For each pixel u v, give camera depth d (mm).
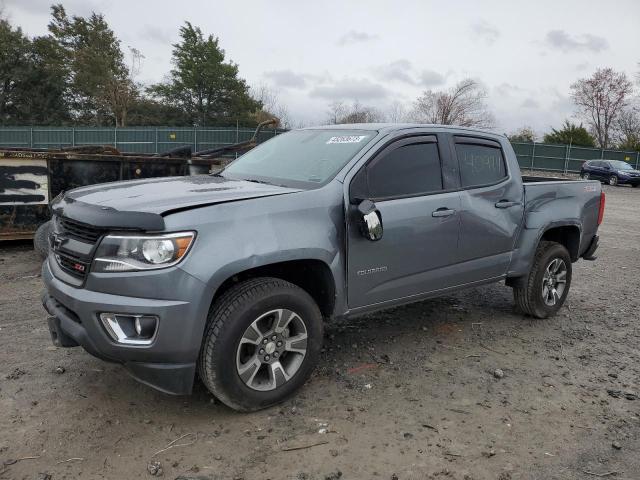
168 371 3029
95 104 52969
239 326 3168
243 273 3424
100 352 3010
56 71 51281
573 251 5730
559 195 5398
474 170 4656
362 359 4305
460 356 4457
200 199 3199
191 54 49406
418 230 4066
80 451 2965
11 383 3680
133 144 37062
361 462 2961
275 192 3461
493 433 3307
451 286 4484
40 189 7109
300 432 3221
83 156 7199
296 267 3691
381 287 3943
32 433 3109
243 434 3180
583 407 3688
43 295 3568
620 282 7355
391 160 4047
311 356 3553
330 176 3760
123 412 3371
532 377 4125
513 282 5293
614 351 4742
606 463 3055
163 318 2922
